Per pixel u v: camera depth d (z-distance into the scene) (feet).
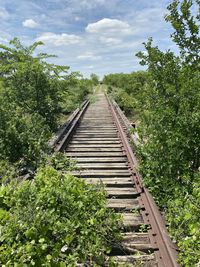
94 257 10.18
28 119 22.30
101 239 11.04
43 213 9.32
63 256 8.75
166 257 10.53
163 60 16.33
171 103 16.24
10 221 8.65
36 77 33.53
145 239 12.21
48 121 32.83
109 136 32.94
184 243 9.94
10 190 10.48
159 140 16.19
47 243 8.72
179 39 15.97
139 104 18.81
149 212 14.08
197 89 15.49
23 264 7.59
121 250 11.53
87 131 35.88
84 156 25.08
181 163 15.29
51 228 9.12
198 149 15.37
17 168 16.71
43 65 35.19
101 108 62.39
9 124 18.44
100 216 11.73
